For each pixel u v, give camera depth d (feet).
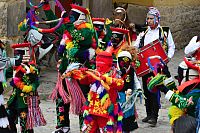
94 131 41.91
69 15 47.55
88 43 46.44
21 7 64.75
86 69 42.27
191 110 38.01
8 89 60.95
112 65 42.42
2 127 40.52
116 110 41.52
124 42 48.96
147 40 54.03
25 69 44.04
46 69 71.67
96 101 41.29
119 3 92.48
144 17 92.07
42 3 50.08
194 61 38.86
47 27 65.87
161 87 38.86
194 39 39.45
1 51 40.91
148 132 51.78
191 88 37.83
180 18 97.09
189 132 36.91
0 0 61.00
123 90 44.37
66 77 45.85
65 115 48.21
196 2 102.63
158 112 57.98
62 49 47.52
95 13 83.66
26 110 44.70
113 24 54.65
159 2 91.86
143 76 53.01
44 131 49.93
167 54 54.13
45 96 61.31
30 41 47.01
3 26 61.46
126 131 45.03
